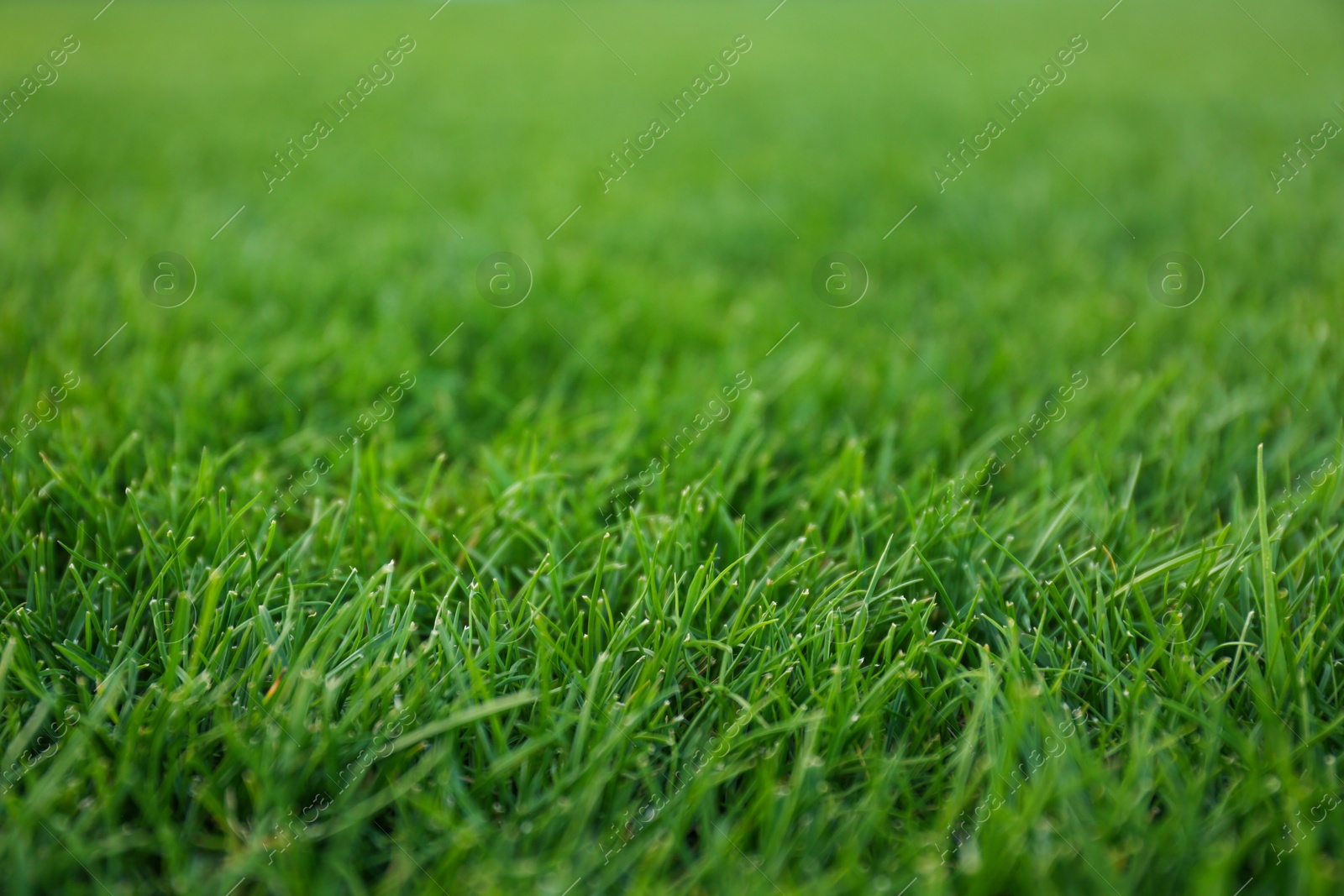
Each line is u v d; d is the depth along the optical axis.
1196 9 11.28
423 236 3.85
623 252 3.80
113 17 10.99
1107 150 5.08
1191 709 1.43
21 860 1.13
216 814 1.23
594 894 1.18
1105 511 1.89
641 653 1.55
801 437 2.30
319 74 7.60
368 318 3.16
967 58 8.41
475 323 3.04
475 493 2.05
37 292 3.07
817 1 13.24
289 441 2.21
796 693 1.50
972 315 3.13
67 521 1.85
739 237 3.96
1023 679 1.47
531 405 2.44
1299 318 2.85
